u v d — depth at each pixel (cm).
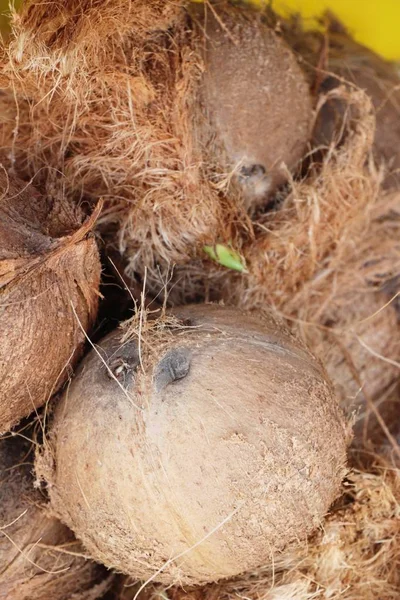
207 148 80
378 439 87
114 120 79
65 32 76
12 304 71
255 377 73
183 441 72
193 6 82
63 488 75
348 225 86
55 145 82
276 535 73
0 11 85
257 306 84
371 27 95
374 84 90
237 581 79
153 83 79
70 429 74
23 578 78
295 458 72
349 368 87
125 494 72
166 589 79
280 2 91
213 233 81
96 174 81
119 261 81
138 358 73
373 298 89
